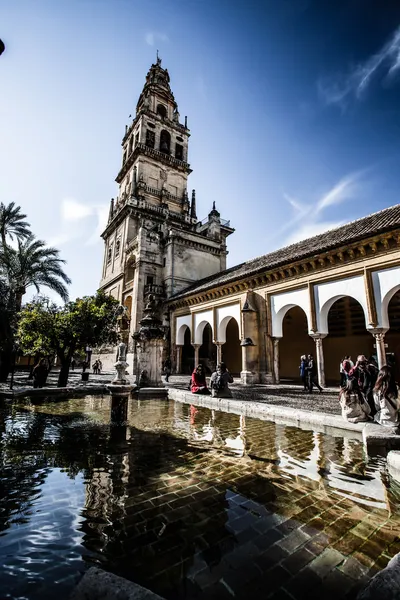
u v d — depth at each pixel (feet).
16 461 15.03
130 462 15.02
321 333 48.98
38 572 7.02
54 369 107.55
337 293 47.37
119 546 8.22
